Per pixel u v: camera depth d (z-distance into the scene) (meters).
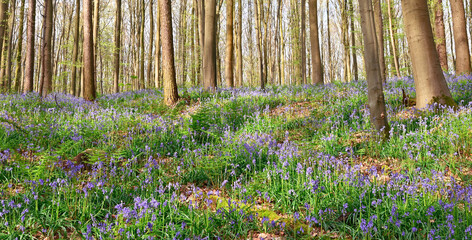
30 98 13.51
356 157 6.66
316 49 19.28
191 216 4.21
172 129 8.36
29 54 17.88
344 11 31.19
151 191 5.01
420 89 8.96
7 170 5.32
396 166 6.00
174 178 5.93
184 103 13.07
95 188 4.99
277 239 3.92
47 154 5.35
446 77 13.52
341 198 4.71
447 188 4.84
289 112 10.27
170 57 13.23
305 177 5.50
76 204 4.58
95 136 8.19
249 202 4.79
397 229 3.85
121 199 4.96
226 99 12.56
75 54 24.86
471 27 34.00
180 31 36.72
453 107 8.05
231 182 5.77
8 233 3.80
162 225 4.09
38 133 7.87
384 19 25.48
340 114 9.32
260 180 5.56
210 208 4.57
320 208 4.54
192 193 4.95
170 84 13.18
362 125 8.30
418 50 8.96
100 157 5.59
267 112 10.15
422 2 8.95
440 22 19.81
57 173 5.31
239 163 6.41
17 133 7.81
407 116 8.50
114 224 4.16
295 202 4.80
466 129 6.74
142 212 3.88
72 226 4.08
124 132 8.99
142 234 3.85
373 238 3.84
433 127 7.51
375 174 4.93
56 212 4.22
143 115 10.12
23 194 4.70
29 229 3.98
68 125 8.77
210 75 15.85
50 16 18.61
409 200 4.35
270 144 6.83
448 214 3.84
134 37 35.88
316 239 3.90
